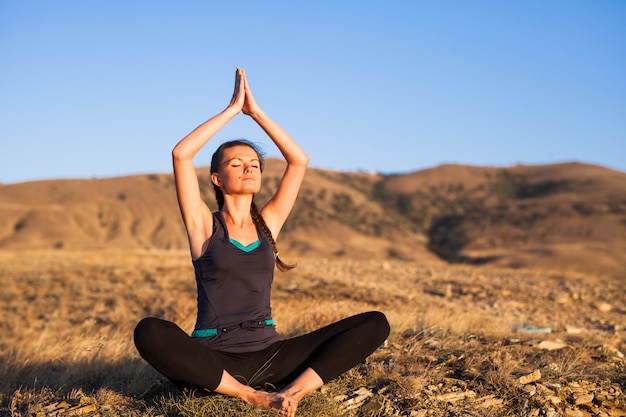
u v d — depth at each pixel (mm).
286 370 4102
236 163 4180
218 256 4035
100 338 7473
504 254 92250
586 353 5957
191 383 3877
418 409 4324
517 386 4707
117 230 112125
